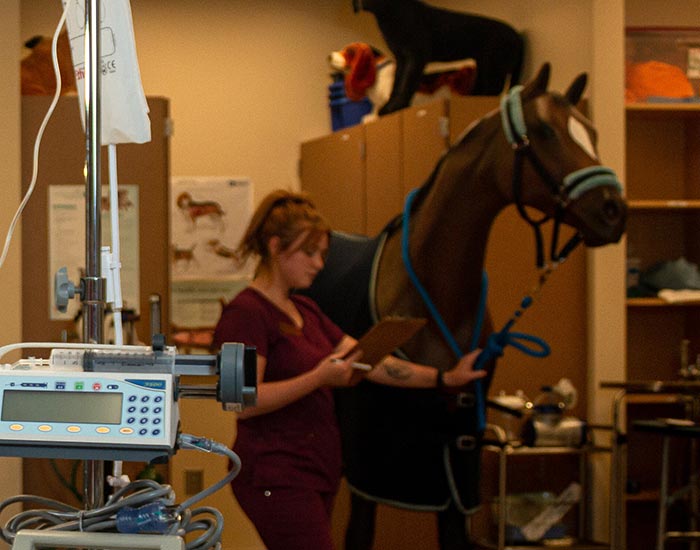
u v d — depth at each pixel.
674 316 4.98
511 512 4.20
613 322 4.45
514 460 4.39
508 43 4.87
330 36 6.09
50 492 4.03
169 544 1.37
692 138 4.96
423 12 4.77
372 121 5.03
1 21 3.99
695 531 4.67
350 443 3.77
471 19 4.81
